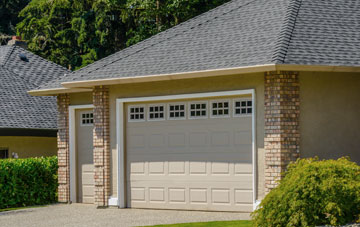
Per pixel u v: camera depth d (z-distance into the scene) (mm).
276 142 15273
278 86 15289
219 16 19281
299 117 15430
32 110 24719
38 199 20859
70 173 20906
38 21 43594
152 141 17797
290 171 12781
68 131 20969
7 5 48750
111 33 39688
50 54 44219
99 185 18453
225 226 13766
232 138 16375
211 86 16547
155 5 35000
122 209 17891
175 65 16953
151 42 19672
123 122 18250
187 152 17156
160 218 15672
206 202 16766
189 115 17156
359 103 16016
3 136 23922
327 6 17891
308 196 11719
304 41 15875
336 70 15055
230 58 16031
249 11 18766
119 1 37719
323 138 15641
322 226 11445
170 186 17422
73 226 14906
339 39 16219
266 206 12188
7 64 27562
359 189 11625
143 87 17781
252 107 15805
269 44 15914
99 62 19641
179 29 19781
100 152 18438
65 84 18375
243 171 16156
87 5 42000
